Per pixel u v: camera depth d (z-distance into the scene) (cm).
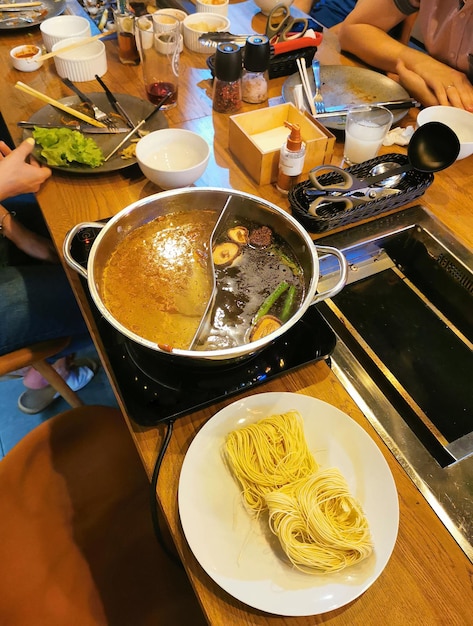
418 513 72
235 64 133
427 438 81
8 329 126
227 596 63
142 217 95
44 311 130
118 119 136
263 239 95
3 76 152
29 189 116
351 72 158
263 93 146
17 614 88
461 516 72
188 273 90
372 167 123
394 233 117
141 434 78
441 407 103
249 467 70
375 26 181
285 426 74
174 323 84
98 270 85
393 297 120
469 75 162
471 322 116
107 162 122
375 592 64
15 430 180
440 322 118
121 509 105
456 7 161
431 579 66
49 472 108
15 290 129
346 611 63
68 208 114
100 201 116
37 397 184
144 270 91
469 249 114
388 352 112
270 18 157
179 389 80
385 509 69
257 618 62
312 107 138
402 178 123
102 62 153
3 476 104
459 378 108
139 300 87
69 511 104
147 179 122
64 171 120
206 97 151
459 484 75
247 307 85
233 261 92
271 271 90
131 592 94
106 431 115
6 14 174
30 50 159
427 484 75
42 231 157
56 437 113
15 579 92
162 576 97
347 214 111
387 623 62
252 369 84
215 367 81
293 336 88
